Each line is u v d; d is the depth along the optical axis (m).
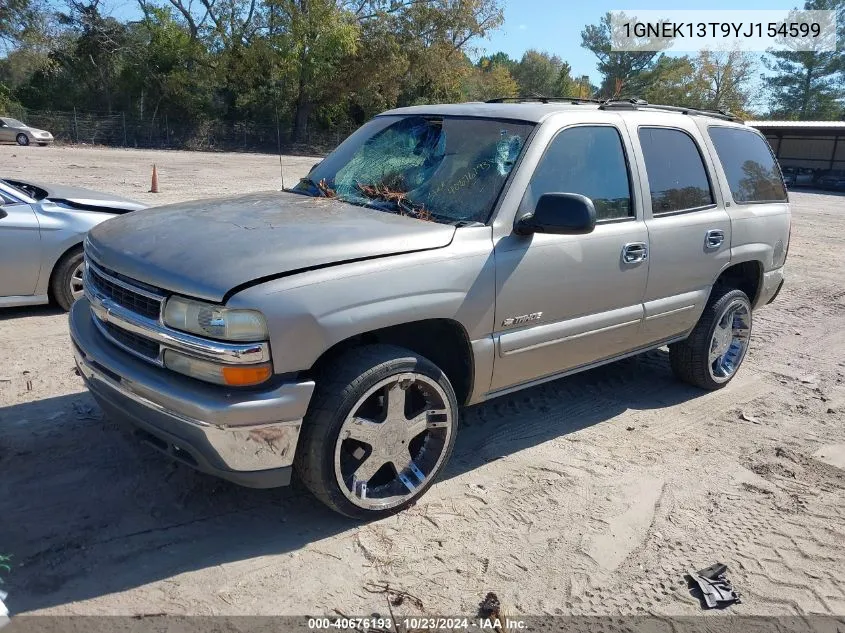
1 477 3.59
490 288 3.61
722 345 5.48
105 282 3.42
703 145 5.11
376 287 3.18
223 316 2.87
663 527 3.62
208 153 37.00
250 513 3.46
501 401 5.05
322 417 3.12
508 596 3.03
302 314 2.96
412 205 3.87
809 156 32.50
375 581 3.06
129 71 41.94
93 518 3.32
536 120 4.05
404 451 3.52
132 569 3.01
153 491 3.56
